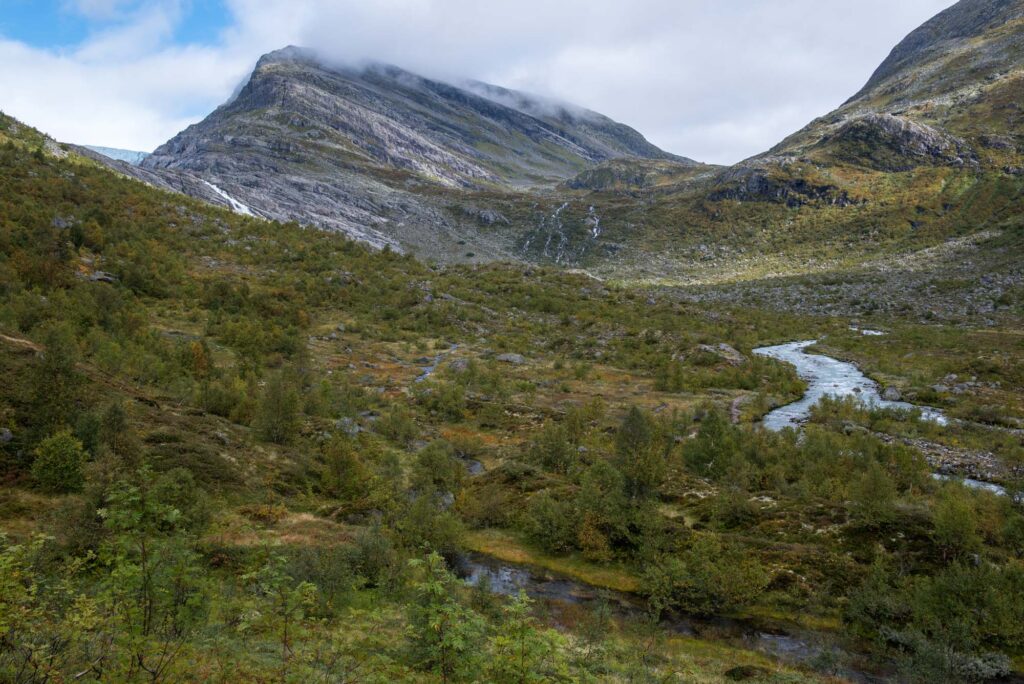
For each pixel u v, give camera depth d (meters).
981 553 27.64
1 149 132.50
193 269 121.69
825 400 68.44
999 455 50.00
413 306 131.88
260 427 46.91
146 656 9.29
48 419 31.50
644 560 31.14
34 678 7.72
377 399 69.06
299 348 87.06
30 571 11.78
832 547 30.44
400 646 12.79
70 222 109.25
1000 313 125.69
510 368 93.88
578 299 153.00
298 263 145.75
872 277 176.62
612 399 76.31
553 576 31.19
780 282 192.12
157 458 34.62
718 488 39.81
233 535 25.64
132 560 10.88
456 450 53.84
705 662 21.86
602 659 19.61
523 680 10.96
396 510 35.66
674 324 129.12
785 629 25.58
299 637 12.20
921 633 23.14
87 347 55.94
